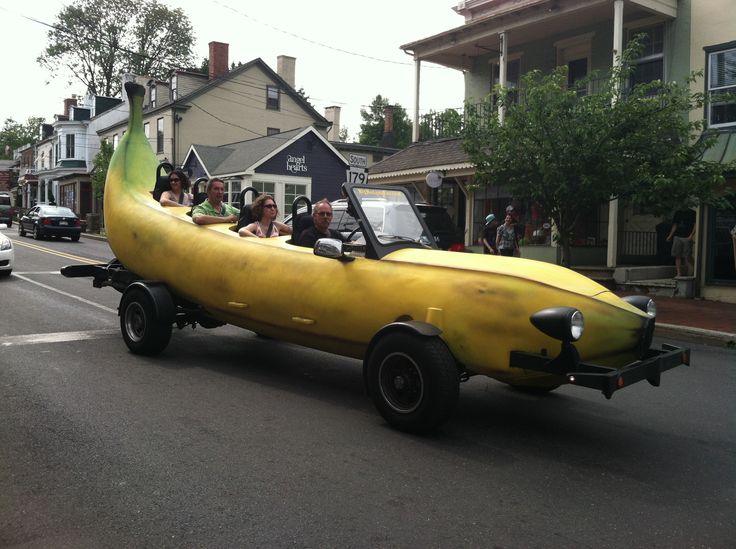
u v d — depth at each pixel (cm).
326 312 523
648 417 535
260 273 576
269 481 376
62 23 5103
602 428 500
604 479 396
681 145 1084
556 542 314
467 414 523
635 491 379
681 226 1403
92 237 3097
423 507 347
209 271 624
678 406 571
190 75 3584
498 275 446
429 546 306
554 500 362
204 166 3088
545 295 429
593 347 428
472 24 1759
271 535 313
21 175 6956
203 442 438
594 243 1659
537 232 1683
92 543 303
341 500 353
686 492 380
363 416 506
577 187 1101
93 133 4781
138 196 778
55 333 800
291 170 2986
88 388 562
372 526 324
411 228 559
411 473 394
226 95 3559
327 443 442
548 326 403
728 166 1086
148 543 304
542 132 1097
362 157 1367
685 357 460
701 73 1128
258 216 652
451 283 457
